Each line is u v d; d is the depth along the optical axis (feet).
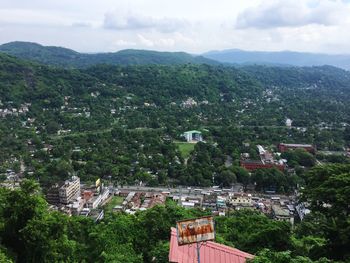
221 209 386.73
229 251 100.63
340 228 128.36
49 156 571.69
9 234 131.34
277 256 100.32
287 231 155.12
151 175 504.43
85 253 160.04
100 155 565.12
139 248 153.58
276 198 435.12
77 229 203.00
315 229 199.31
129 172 517.55
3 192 144.36
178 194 437.99
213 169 512.63
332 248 132.77
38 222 129.49
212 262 94.84
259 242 151.84
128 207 387.34
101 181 481.05
